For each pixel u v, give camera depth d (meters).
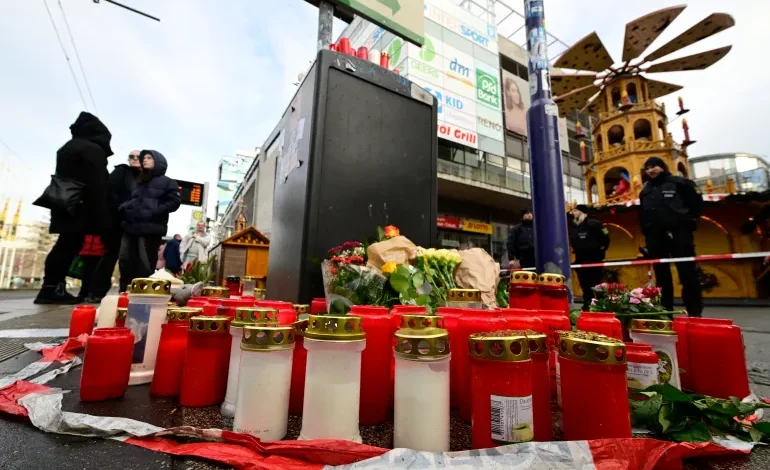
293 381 1.25
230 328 1.19
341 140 2.36
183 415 1.15
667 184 4.38
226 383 1.29
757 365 2.24
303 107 2.48
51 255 5.08
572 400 0.93
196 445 0.91
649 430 1.06
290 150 2.62
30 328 2.81
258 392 0.98
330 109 2.33
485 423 0.89
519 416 0.86
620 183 15.97
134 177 5.45
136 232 4.57
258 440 0.90
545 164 2.68
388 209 2.53
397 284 1.82
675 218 4.23
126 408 1.20
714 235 11.20
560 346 0.99
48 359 1.80
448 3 17.69
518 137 19.72
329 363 0.97
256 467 0.82
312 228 2.17
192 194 13.54
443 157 16.77
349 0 2.94
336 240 2.26
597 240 6.29
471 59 17.95
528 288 1.76
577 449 0.81
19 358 1.86
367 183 2.44
